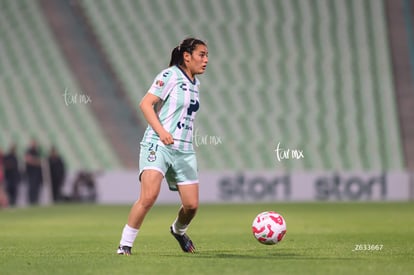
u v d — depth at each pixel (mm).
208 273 24844
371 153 109875
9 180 94625
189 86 30266
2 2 118938
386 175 100062
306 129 110500
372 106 114000
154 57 115312
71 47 115750
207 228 52375
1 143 105812
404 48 119812
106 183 97250
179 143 30062
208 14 119688
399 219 60938
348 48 119000
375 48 119375
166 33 117562
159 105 30406
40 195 96938
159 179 29781
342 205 84938
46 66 113562
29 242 41000
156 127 29078
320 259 29359
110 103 110562
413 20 122125
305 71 116312
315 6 121875
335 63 117562
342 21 121188
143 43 116562
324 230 49000
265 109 111688
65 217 68312
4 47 115188
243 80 114188
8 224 58969
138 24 118188
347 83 115812
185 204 30609
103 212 76312
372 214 67938
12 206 93062
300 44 118688
